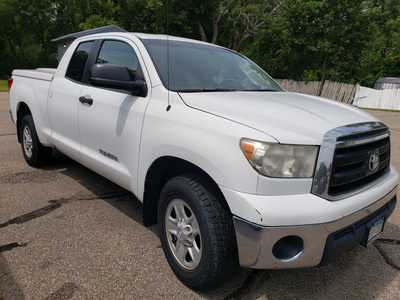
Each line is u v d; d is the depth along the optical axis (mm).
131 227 3514
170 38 3643
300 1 26234
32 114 4824
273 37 29500
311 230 2145
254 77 3836
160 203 2811
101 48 3783
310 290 2717
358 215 2361
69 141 4129
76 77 4047
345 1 25000
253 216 2115
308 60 28797
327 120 2506
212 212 2377
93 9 30891
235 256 2438
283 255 2205
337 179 2279
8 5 37219
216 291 2648
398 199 4574
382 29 33812
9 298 2430
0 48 40281
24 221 3541
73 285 2598
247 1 30719
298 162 2193
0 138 7102
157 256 3025
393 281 2869
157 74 3020
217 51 3912
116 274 2754
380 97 24469
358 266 3070
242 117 2396
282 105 2775
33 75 4949
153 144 2781
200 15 29812
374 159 2600
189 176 2586
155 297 2521
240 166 2188
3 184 4504
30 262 2850
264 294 2646
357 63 27344
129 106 3107
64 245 3125
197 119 2508
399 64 35125
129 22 30125
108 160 3453
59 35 39906
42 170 5129
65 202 4043
